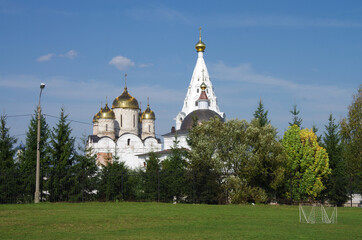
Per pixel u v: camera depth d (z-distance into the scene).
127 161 102.00
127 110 113.00
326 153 56.00
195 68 139.75
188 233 20.83
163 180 47.78
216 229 22.55
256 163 45.94
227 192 46.78
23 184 44.22
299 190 52.12
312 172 52.88
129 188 47.47
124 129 112.31
